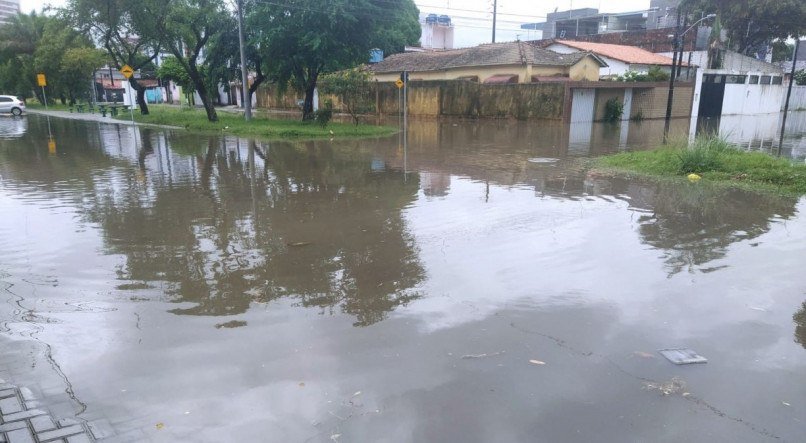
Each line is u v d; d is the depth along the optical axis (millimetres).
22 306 5094
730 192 10359
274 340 4434
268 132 21828
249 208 9008
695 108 36562
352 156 15836
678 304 5180
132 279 5770
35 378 3908
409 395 3688
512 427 3357
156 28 27172
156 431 3330
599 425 3381
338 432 3314
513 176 12352
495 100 32938
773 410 3545
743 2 40562
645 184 11234
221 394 3701
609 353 4254
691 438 3268
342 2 22609
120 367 4051
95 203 9367
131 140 20438
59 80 45500
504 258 6457
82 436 3277
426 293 5406
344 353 4234
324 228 7750
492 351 4273
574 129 26172
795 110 46531
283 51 24922
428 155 16141
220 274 5906
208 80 30281
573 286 5602
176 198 9805
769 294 5430
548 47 41406
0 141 19969
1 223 7969
